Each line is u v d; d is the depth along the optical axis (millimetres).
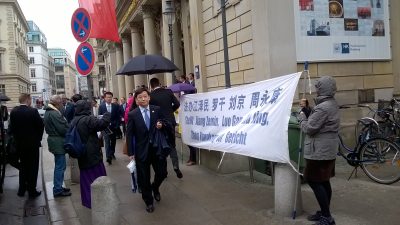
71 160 9031
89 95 8141
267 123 6078
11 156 8328
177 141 11531
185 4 18188
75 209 6949
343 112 9703
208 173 8719
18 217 7160
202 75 13031
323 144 4977
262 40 9367
